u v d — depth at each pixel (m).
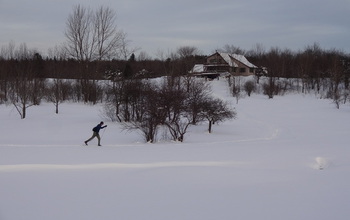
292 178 11.36
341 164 13.59
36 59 67.31
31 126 31.30
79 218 7.94
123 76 37.25
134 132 28.33
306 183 10.66
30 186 10.63
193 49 86.19
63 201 9.17
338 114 49.12
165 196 9.59
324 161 13.23
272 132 31.62
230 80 86.88
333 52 108.25
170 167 13.36
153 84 35.34
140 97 32.00
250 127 35.19
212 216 7.99
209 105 29.89
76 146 20.38
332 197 9.10
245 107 56.69
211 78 98.94
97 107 49.91
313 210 8.18
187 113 29.86
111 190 10.22
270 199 9.14
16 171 12.66
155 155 16.86
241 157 16.03
